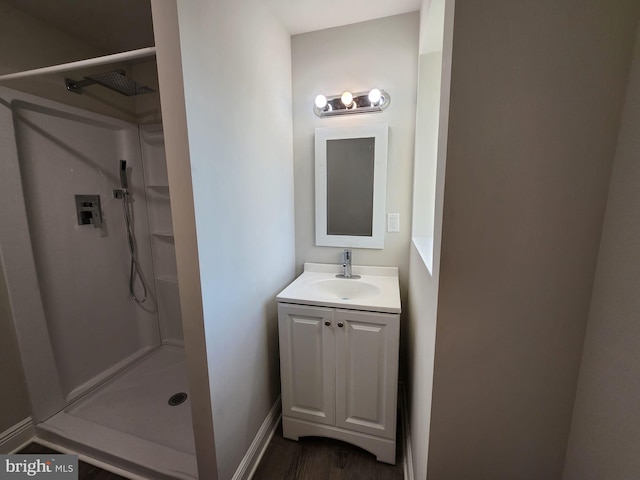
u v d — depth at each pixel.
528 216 0.65
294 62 1.73
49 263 1.61
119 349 2.07
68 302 1.72
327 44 1.66
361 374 1.36
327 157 1.75
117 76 1.55
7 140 1.38
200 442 1.09
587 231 0.62
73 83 1.64
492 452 0.77
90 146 1.83
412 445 1.25
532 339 0.69
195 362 1.03
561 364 0.68
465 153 0.66
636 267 0.50
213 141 1.01
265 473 1.34
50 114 1.59
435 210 0.82
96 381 1.88
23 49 1.43
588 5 0.56
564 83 0.59
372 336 1.32
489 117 0.63
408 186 1.67
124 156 2.06
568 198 0.62
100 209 1.91
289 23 1.59
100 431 1.48
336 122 1.72
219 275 1.07
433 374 0.77
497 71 0.61
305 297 1.42
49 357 1.58
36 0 1.34
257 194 1.37
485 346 0.72
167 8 0.83
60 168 1.66
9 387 1.43
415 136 1.57
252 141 1.30
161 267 2.32
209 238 1.01
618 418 0.54
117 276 2.04
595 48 0.56
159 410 1.70
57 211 1.65
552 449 0.72
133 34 1.66
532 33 0.59
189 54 0.87
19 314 1.45
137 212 2.16
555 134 0.61
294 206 1.87
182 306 1.01
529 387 0.71
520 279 0.67
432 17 1.12
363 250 1.81
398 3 1.45
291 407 1.50
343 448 1.47
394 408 1.34
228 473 1.17
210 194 1.00
